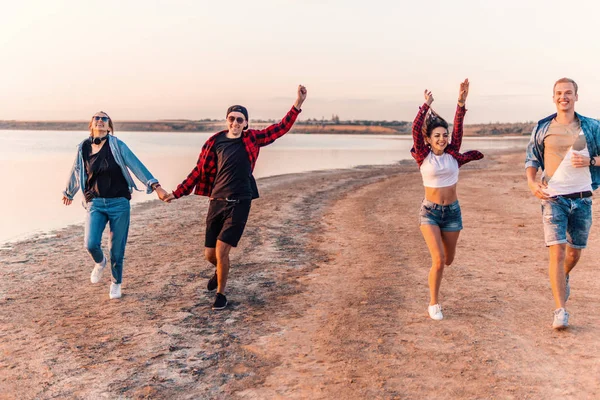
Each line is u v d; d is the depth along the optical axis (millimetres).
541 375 3916
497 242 8836
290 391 3828
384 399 3652
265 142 5621
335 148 73000
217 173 5602
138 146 70125
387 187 18875
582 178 4715
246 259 7977
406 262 7594
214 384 3973
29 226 11438
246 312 5555
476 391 3715
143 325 5188
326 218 12031
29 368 4258
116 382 4016
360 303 5730
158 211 13391
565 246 4809
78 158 5742
